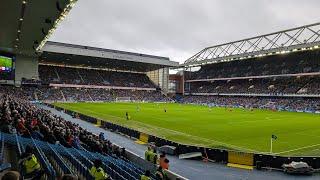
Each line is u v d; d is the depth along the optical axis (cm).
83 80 11631
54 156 1445
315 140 3516
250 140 3441
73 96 10569
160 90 13450
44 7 3155
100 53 9994
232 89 11706
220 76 12281
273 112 7881
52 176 975
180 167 2247
